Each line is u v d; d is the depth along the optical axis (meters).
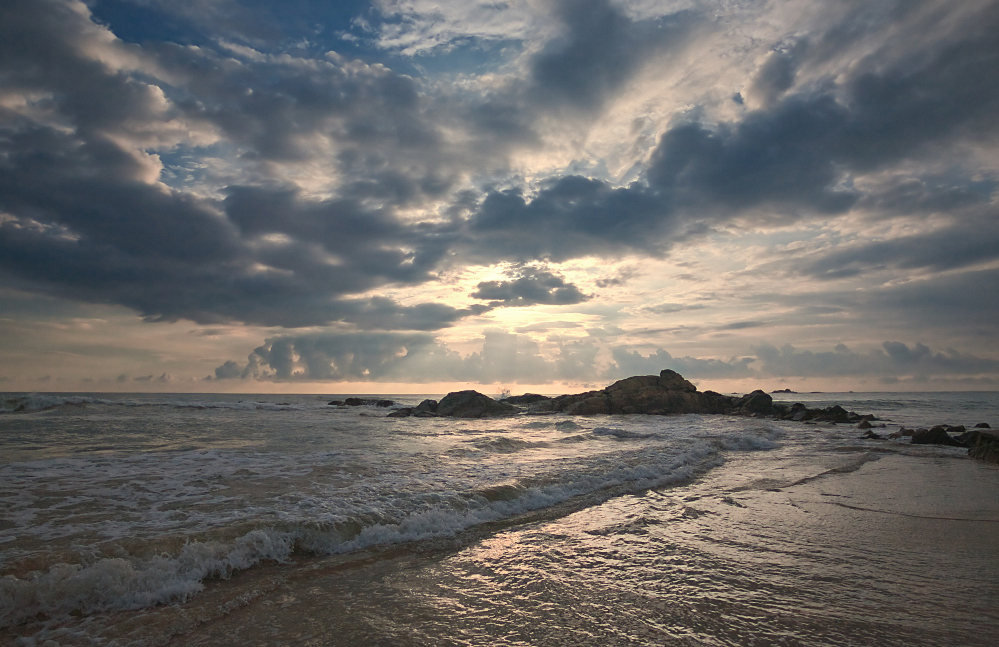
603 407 36.50
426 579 5.82
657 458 14.43
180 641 4.32
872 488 11.29
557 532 7.72
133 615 4.74
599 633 4.55
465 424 26.34
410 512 8.02
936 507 9.49
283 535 6.62
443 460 13.17
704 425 26.36
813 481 12.10
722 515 8.80
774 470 13.72
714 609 5.07
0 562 5.25
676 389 40.09
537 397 45.25
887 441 21.42
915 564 6.43
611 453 15.32
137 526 6.74
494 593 5.45
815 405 55.97
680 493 10.59
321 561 6.29
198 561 5.73
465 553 6.72
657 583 5.75
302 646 4.27
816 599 5.34
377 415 32.50
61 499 8.10
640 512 8.95
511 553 6.74
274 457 12.79
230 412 31.17
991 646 4.35
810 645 4.36
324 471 10.99
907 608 5.12
